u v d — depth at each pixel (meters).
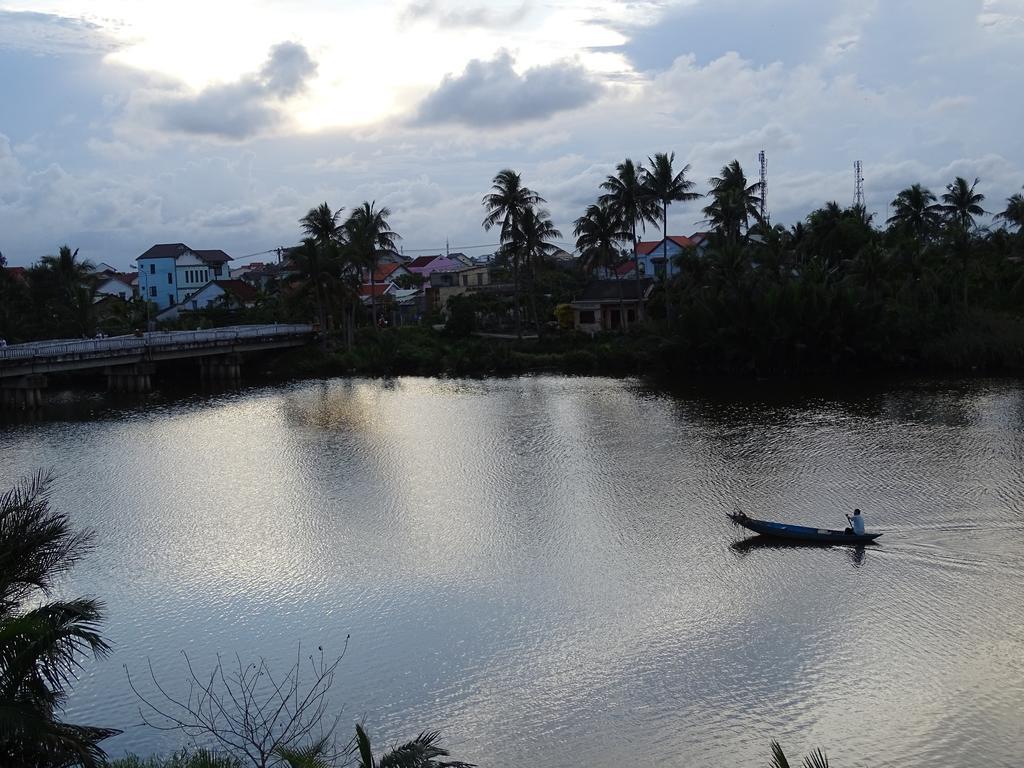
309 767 18.75
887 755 21.98
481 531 39.41
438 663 27.36
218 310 132.12
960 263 91.56
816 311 84.50
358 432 63.66
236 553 37.47
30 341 103.69
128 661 28.05
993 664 25.94
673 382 84.56
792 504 41.44
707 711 24.20
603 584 32.88
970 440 52.47
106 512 44.06
